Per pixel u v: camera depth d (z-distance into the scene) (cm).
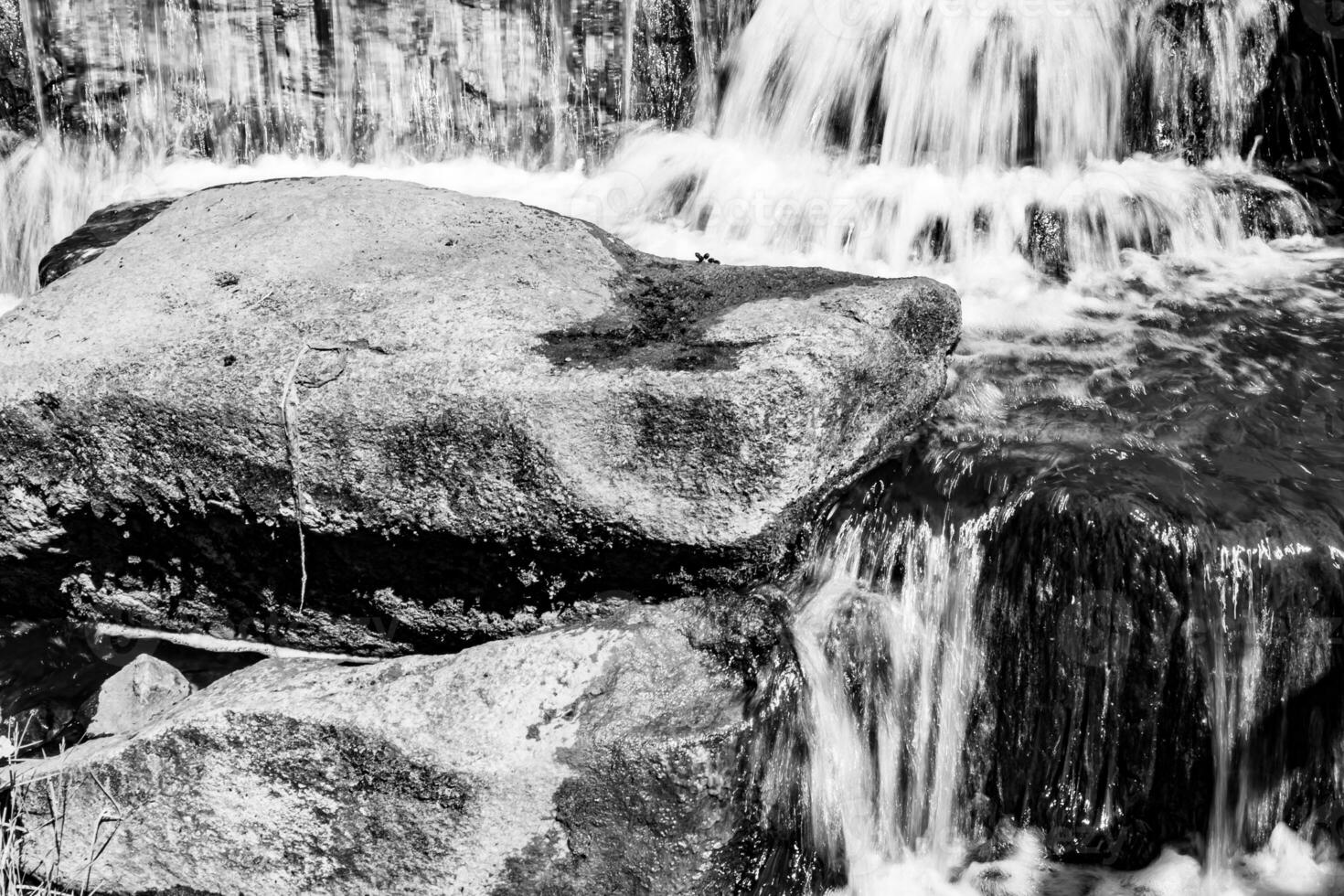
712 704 326
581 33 664
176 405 364
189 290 399
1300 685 352
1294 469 386
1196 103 612
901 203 578
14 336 394
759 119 644
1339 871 354
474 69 678
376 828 323
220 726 332
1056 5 604
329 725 326
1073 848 367
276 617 394
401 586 374
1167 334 489
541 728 322
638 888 314
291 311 381
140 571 399
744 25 646
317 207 434
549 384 344
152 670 380
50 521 389
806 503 355
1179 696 352
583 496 340
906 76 612
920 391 402
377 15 679
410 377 351
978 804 371
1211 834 359
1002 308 514
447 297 380
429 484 352
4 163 718
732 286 409
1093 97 605
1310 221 581
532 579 359
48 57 711
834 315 369
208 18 693
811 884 347
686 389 336
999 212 564
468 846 317
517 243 417
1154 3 604
